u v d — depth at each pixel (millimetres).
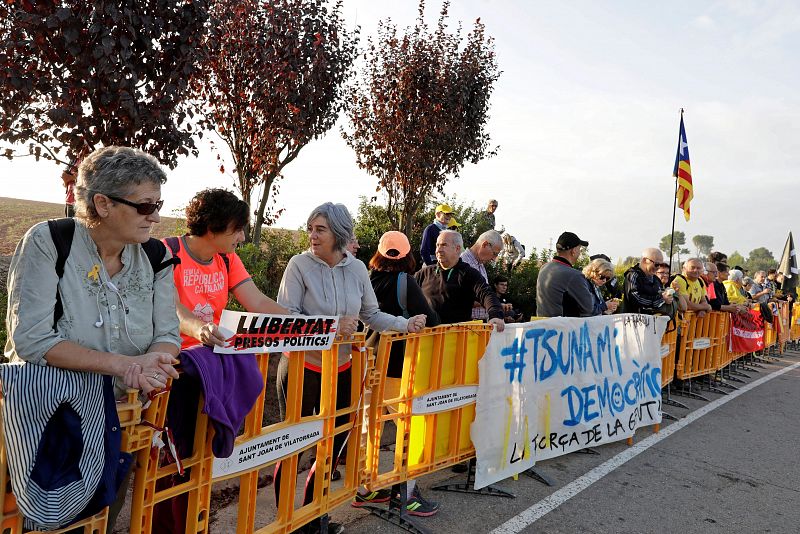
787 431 6246
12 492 1630
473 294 4520
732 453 5344
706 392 8055
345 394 3293
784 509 4152
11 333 1653
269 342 2420
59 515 1613
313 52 8078
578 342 4844
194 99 7145
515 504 3898
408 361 3447
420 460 3668
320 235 3188
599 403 5090
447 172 11305
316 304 3207
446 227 8039
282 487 2797
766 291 12672
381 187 11102
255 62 7797
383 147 10648
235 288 2971
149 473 2023
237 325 2219
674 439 5664
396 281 3812
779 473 4898
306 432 2871
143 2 4398
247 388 2312
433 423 3695
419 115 10500
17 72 3996
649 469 4762
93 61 4258
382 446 4844
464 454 3965
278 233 10172
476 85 11016
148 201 1802
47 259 1695
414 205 11297
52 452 1638
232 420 2219
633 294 6797
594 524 3676
